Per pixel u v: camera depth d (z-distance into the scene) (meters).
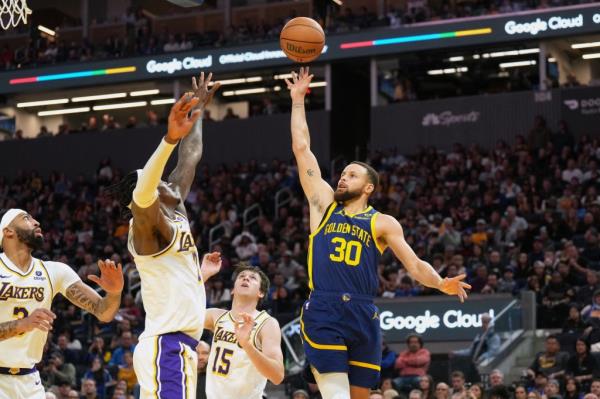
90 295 7.30
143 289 6.57
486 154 26.98
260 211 26.77
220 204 26.80
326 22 30.81
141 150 31.97
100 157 32.44
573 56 29.42
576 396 14.34
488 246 21.61
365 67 31.23
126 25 34.22
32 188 31.56
